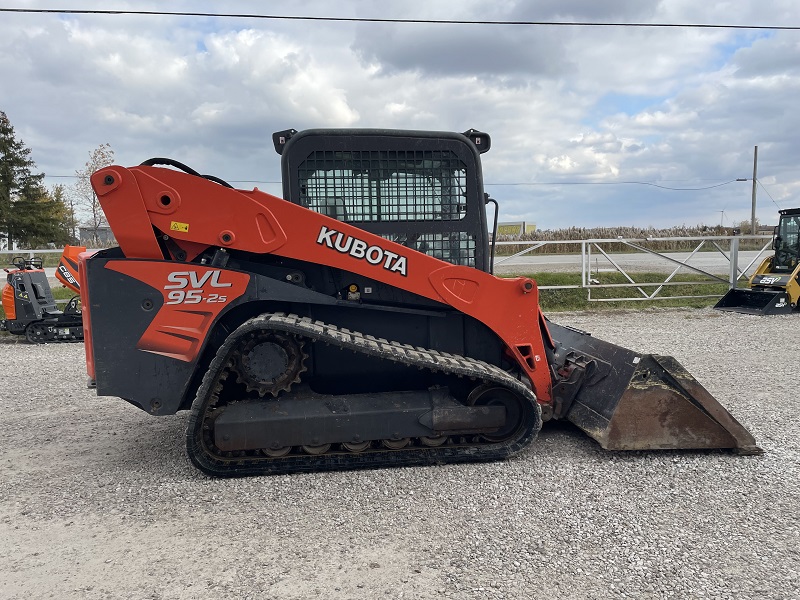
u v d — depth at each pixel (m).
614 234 33.88
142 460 4.94
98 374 4.35
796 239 14.73
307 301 4.54
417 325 4.96
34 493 4.29
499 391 4.74
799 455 4.72
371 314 4.89
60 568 3.25
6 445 5.40
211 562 3.28
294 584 3.04
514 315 4.87
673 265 22.75
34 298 11.36
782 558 3.22
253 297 4.45
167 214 4.37
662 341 10.29
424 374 4.96
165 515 3.89
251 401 4.50
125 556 3.37
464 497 4.06
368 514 3.83
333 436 4.48
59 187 50.44
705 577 3.05
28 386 7.83
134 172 4.32
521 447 4.70
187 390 4.49
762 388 6.89
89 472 4.69
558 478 4.34
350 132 4.89
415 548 3.38
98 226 40.28
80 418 6.28
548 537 3.48
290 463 4.52
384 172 4.94
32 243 46.41
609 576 3.07
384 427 4.54
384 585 3.02
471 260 5.06
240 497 4.14
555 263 23.31
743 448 4.71
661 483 4.23
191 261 4.52
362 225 4.91
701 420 4.71
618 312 14.23
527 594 2.92
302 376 4.78
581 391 5.10
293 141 4.84
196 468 4.59
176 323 4.38
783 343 9.95
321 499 4.07
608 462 4.63
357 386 4.94
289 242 4.49
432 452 4.65
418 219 4.98
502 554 3.30
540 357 4.95
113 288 4.32
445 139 5.01
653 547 3.35
